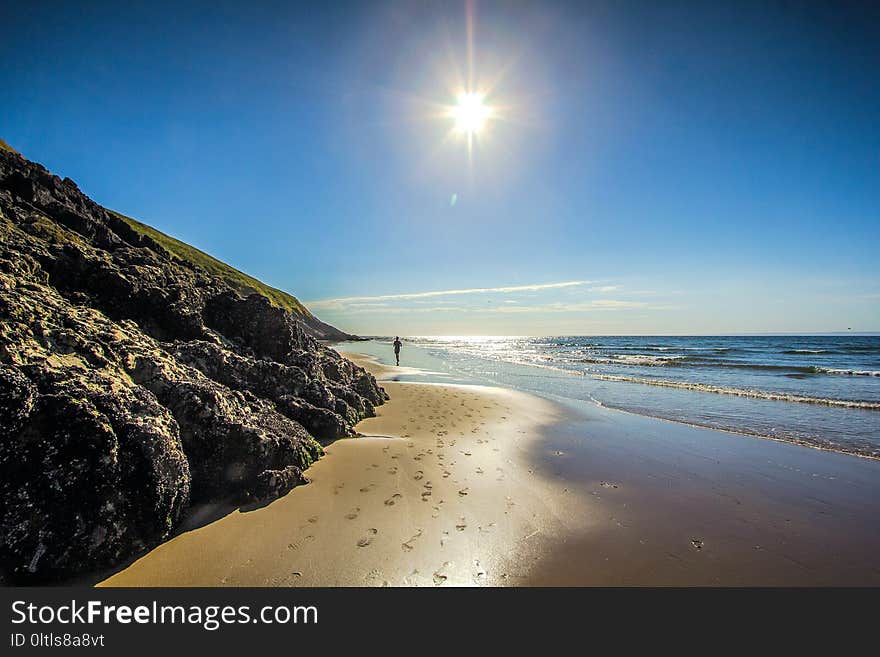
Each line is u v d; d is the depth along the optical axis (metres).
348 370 15.66
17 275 7.85
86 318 7.47
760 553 5.77
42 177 14.35
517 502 7.19
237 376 9.80
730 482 8.45
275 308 13.12
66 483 4.72
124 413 5.44
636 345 89.94
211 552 5.25
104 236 13.83
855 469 9.31
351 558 5.27
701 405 17.45
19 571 4.35
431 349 75.75
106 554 4.79
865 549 5.91
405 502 6.88
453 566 5.22
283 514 6.24
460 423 13.08
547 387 23.22
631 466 9.41
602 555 5.62
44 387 5.09
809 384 24.34
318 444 9.03
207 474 6.46
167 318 10.27
